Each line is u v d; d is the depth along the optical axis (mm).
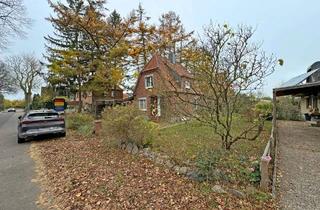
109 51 22719
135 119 8586
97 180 5684
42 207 4586
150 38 26734
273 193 4668
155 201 4539
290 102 25141
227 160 5879
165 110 10547
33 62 50781
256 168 5262
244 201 4426
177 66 18625
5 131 17547
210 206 4281
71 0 23594
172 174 5926
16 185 5766
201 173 5414
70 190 5234
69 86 23297
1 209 4543
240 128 12328
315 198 4566
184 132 11828
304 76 17422
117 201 4602
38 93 51531
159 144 8727
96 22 22531
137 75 25047
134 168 6508
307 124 18219
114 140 9141
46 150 9273
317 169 6379
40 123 11453
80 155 8133
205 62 6684
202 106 7145
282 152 8461
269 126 16000
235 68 6570
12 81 45594
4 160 8211
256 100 9062
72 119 15773
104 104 24828
